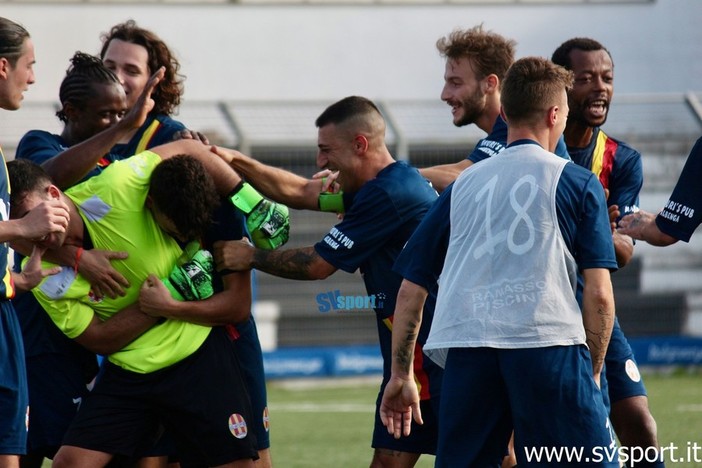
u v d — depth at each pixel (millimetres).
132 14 59844
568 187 14203
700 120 51781
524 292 14062
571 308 14133
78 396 18484
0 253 15695
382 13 62719
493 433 14367
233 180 17156
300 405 39062
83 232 16688
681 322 51812
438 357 15047
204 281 16719
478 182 14617
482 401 14305
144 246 16594
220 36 60906
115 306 16688
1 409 15914
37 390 18281
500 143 18641
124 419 16656
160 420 17078
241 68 61031
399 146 48125
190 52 60562
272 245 17281
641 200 51125
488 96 20047
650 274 51781
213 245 17172
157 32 60062
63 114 19328
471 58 19984
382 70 62438
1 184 15961
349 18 62438
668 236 17812
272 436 30828
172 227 16453
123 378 16688
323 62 61906
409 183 17297
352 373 48719
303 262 17078
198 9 60844
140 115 17219
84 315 16656
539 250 14102
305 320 50562
